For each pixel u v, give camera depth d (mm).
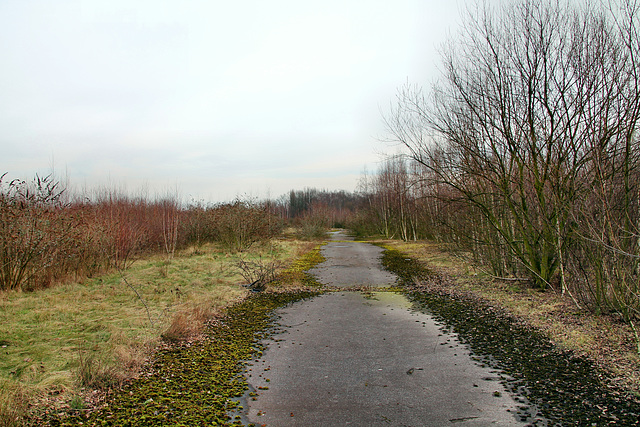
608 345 5723
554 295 8789
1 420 3604
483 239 12500
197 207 20875
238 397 4473
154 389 4613
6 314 7160
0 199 9211
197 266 14062
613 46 7684
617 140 7230
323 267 16297
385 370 5270
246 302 9531
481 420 3896
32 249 9242
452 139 10625
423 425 3824
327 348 6195
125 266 13008
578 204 7738
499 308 8375
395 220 36031
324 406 4246
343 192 111750
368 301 9688
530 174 9695
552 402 4250
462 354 5824
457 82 10391
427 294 10375
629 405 4129
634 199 7031
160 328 6840
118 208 14820
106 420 3867
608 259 6789
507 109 9547
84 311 7762
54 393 4359
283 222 37906
